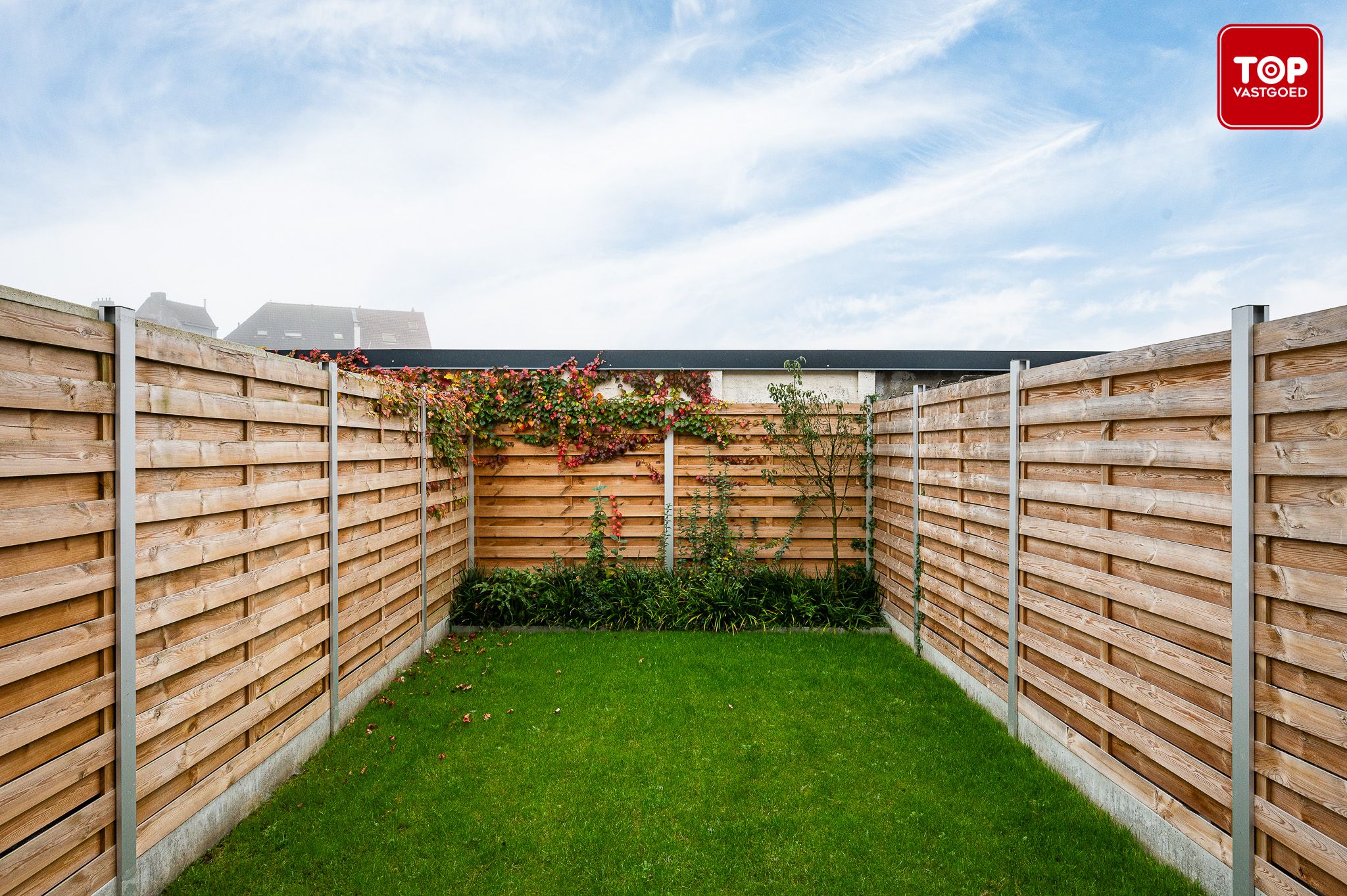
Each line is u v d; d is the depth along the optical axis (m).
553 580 6.25
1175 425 2.46
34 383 1.78
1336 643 1.81
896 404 5.68
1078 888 2.41
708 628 5.90
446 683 4.58
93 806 2.01
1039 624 3.47
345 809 2.96
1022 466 3.62
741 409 6.48
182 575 2.45
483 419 6.40
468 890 2.43
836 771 3.32
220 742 2.68
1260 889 2.07
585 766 3.37
